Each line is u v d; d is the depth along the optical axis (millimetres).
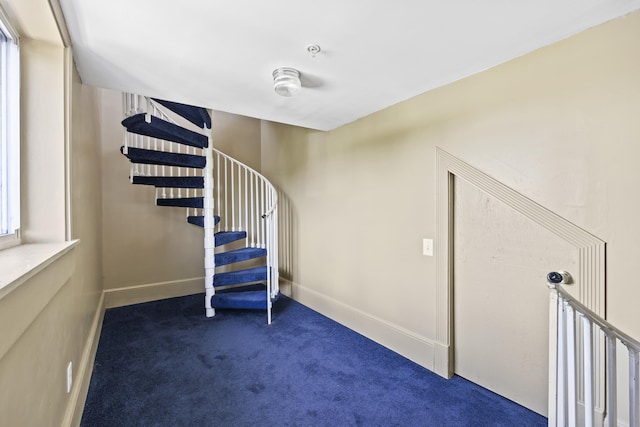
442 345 2164
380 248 2654
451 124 2080
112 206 3645
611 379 1012
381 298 2660
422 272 2299
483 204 1962
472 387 2031
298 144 3785
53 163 1525
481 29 1465
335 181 3176
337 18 1364
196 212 4133
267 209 3701
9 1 1188
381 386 2053
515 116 1765
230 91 2193
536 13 1344
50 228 1522
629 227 1397
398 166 2469
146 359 2404
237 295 3402
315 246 3504
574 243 1568
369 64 1807
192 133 3141
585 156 1516
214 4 1265
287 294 4020
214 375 2184
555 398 1326
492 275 1941
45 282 1114
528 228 1756
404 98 2355
